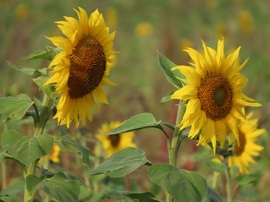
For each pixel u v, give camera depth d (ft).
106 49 21.48
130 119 20.01
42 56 20.13
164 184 18.42
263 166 34.40
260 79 56.13
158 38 77.05
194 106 19.75
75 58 20.31
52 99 20.52
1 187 32.53
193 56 20.17
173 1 95.30
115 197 29.58
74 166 30.53
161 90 51.65
